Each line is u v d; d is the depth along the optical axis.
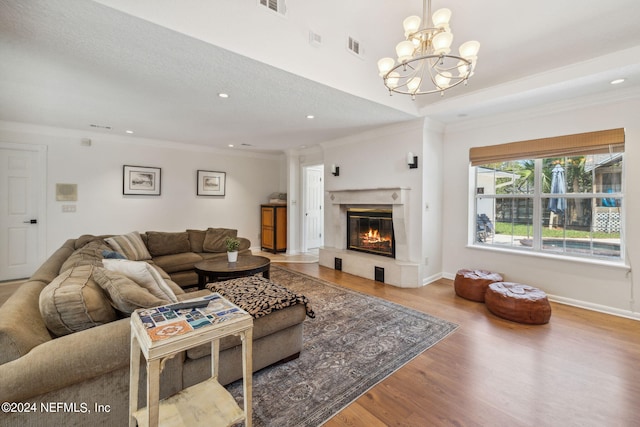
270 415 1.61
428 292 3.74
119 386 1.35
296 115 3.66
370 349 2.31
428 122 3.94
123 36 1.87
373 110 3.47
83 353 1.23
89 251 2.59
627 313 2.91
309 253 6.52
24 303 1.42
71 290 1.41
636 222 2.86
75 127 4.29
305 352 2.26
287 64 2.38
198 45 1.98
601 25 2.20
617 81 2.71
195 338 1.14
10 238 4.09
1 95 2.96
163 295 1.83
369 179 4.62
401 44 1.81
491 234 4.03
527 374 1.99
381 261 4.21
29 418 1.15
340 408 1.67
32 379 1.11
